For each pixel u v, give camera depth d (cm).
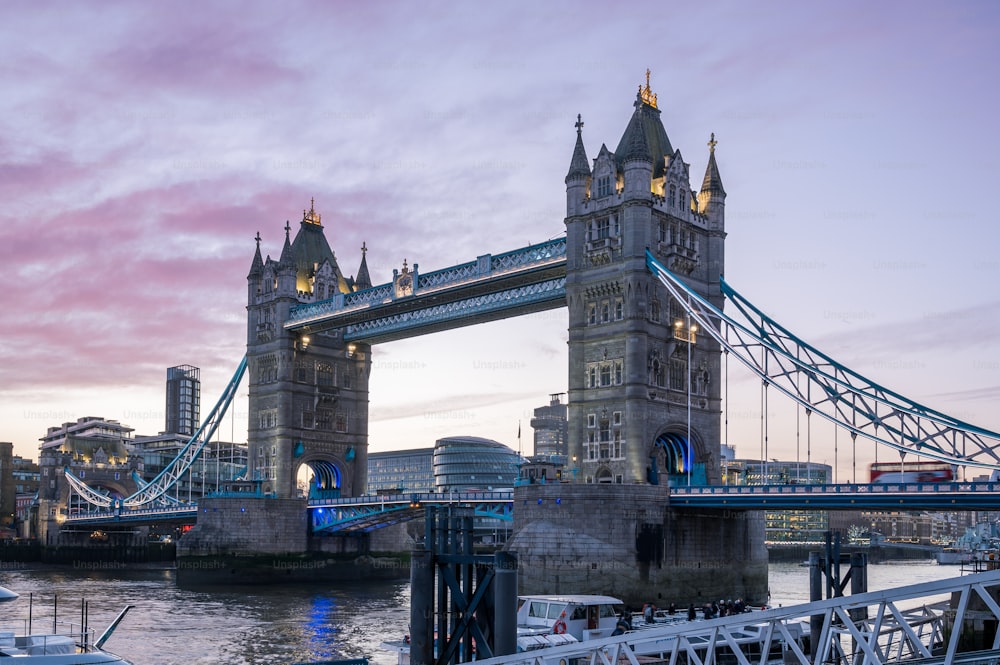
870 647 3102
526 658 4009
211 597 12888
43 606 11662
